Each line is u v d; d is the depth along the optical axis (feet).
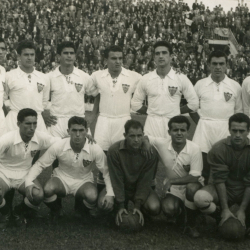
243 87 19.10
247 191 15.62
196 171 16.47
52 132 19.74
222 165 15.78
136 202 16.17
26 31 90.22
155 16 103.19
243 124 15.12
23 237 14.94
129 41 91.04
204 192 15.21
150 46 87.92
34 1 100.37
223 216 15.26
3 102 19.54
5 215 16.19
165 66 18.92
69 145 16.49
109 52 19.29
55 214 17.03
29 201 16.22
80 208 17.16
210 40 103.19
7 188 16.46
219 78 18.93
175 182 16.30
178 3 112.78
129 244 14.57
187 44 92.17
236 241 15.03
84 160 16.66
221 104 18.80
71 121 15.98
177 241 14.98
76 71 20.02
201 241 15.03
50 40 86.48
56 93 19.67
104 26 96.58
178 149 16.72
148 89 19.25
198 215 16.14
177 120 16.11
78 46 86.89
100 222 16.94
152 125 19.21
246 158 15.62
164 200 16.31
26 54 18.75
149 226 16.60
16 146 16.40
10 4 97.45
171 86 18.98
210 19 105.70
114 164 16.19
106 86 19.66
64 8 100.32
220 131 18.76
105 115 19.83
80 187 16.85
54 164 20.01
